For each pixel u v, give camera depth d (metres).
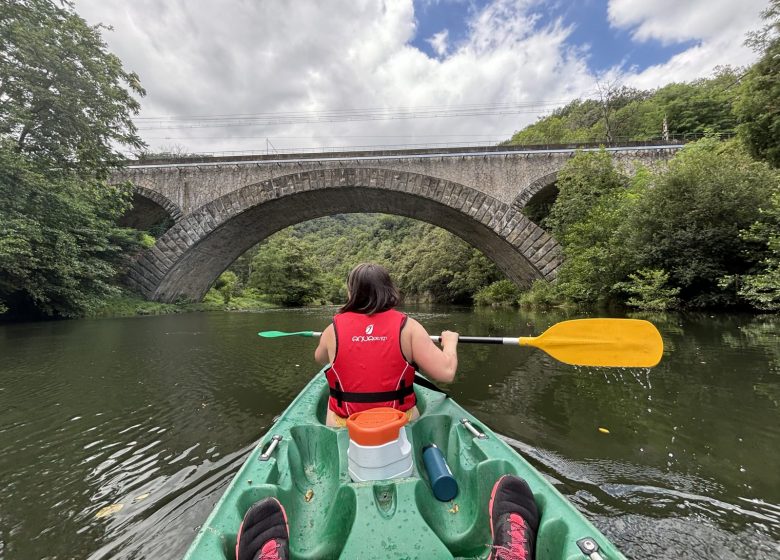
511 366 5.51
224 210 18.97
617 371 5.03
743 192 9.74
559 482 2.42
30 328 11.09
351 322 1.85
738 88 12.41
